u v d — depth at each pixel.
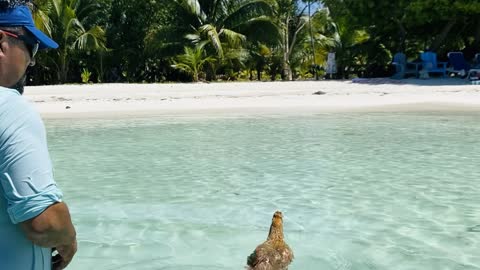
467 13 28.64
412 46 36.19
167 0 35.97
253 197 6.23
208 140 10.82
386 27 32.22
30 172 1.80
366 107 16.66
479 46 31.14
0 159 1.79
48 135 11.74
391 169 7.73
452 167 7.81
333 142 10.35
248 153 9.23
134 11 36.75
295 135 11.36
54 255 2.25
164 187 6.78
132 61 37.47
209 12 35.84
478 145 9.73
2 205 1.88
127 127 13.02
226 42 34.00
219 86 26.12
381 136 11.03
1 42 1.94
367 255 4.32
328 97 19.50
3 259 1.92
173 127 12.92
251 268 3.46
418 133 11.36
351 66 37.53
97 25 36.12
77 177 7.43
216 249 4.49
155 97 20.38
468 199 6.02
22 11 1.98
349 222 5.21
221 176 7.39
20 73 2.01
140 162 8.50
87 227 5.12
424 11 28.39
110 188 6.75
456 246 4.52
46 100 19.39
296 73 41.44
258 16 34.47
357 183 6.88
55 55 34.44
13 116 1.80
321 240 4.69
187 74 36.50
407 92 20.48
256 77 41.88
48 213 1.85
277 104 17.78
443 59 33.41
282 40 36.31
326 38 39.00
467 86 21.83
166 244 4.62
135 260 4.25
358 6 30.97
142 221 5.30
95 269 4.07
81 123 13.89
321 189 6.57
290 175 7.41
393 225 5.11
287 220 5.29
